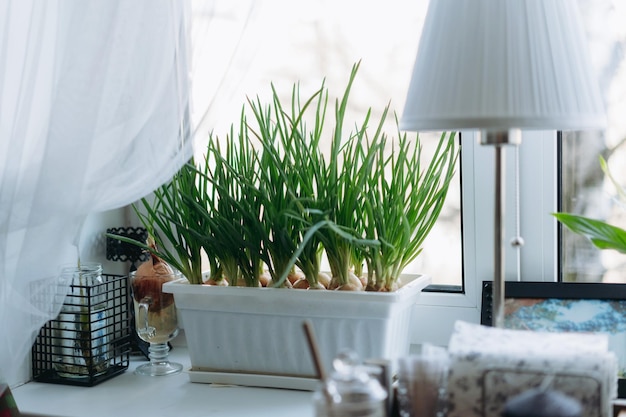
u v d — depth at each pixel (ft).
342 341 4.67
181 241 4.97
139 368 5.28
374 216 4.58
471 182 5.21
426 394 3.48
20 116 4.65
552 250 5.10
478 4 3.71
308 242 4.66
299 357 4.76
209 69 4.61
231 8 4.58
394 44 5.30
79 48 4.59
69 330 5.02
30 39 4.65
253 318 4.79
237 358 4.89
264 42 5.25
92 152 4.66
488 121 3.58
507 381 3.47
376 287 4.68
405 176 5.31
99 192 4.69
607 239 4.19
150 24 4.59
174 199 4.90
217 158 4.82
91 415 4.47
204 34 4.59
